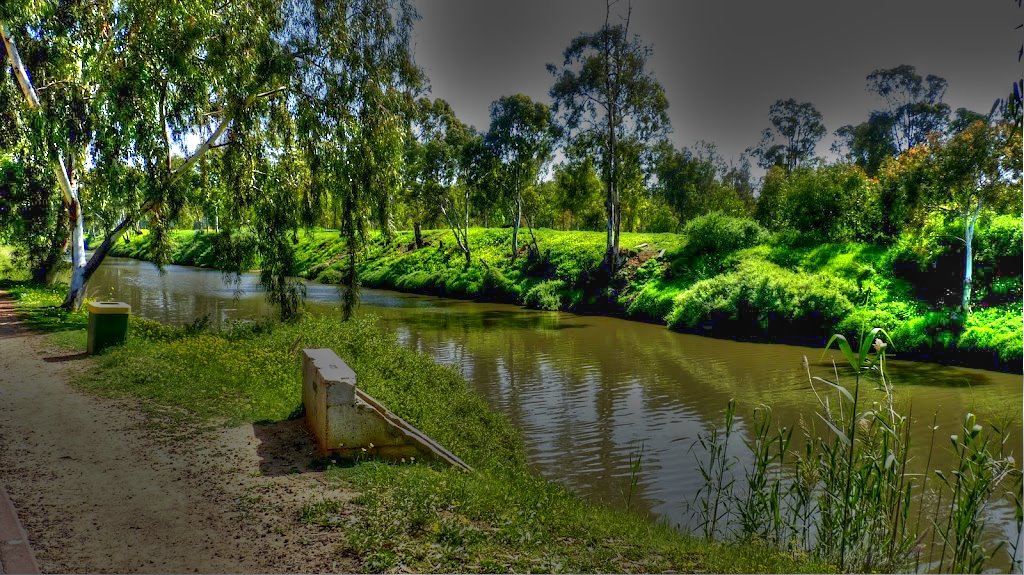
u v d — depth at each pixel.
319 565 4.72
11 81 18.84
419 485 6.48
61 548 4.92
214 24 16.38
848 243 30.36
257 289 42.81
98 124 16.94
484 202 51.53
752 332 26.84
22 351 13.75
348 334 16.11
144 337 15.03
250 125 17.55
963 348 20.83
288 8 17.48
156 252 18.00
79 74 18.03
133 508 5.81
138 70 15.95
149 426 8.55
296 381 11.38
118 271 58.84
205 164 19.08
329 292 44.59
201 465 7.08
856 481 6.27
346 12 17.92
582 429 13.39
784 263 30.86
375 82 18.20
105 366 11.96
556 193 57.31
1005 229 23.08
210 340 14.65
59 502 5.90
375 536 5.12
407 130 19.75
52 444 7.73
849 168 33.03
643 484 10.20
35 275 28.58
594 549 5.45
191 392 10.24
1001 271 22.94
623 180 41.59
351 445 7.46
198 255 68.12
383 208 18.94
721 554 5.71
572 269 40.84
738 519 8.61
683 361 21.52
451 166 50.81
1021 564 5.55
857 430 6.73
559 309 37.72
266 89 17.95
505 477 8.57
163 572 4.56
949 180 22.92
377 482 6.62
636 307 33.75
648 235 44.75
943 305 23.05
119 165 17.41
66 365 12.38
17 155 22.25
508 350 23.62
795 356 22.36
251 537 5.22
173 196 17.38
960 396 16.17
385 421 7.60
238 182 17.92
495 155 48.81
